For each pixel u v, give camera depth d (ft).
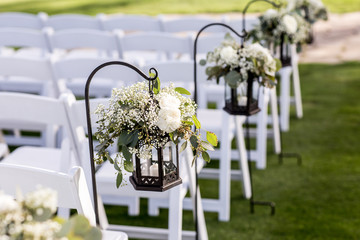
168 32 17.31
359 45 25.36
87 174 8.32
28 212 4.25
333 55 23.95
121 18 17.70
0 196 4.24
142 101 6.30
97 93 15.11
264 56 9.30
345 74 21.12
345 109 17.56
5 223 4.16
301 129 16.15
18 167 5.78
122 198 11.59
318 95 18.99
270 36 12.18
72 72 11.74
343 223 10.81
